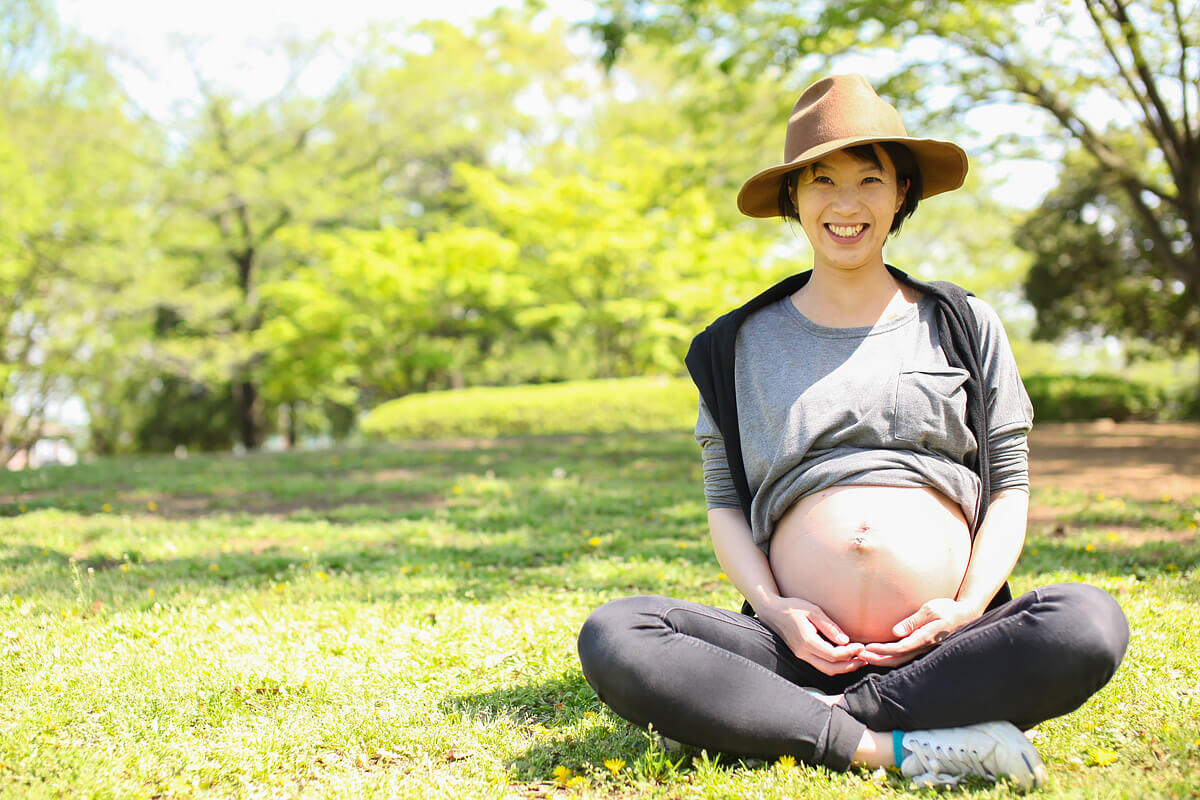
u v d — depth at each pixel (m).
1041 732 2.12
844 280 2.12
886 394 2.02
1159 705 2.23
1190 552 4.16
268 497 7.34
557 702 2.47
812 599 2.02
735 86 10.54
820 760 1.92
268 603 3.55
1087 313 20.34
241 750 2.09
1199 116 9.88
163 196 20.25
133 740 2.13
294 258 24.47
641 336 18.55
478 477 8.38
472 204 25.58
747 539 2.15
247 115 21.66
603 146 21.75
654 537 5.20
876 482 1.99
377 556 4.76
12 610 3.31
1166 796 1.73
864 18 8.96
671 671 1.90
